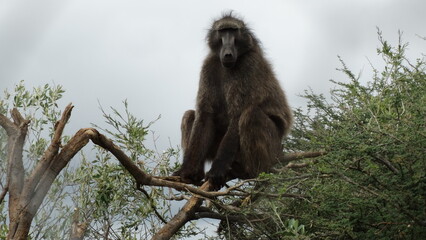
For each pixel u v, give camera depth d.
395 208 6.96
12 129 6.30
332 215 7.65
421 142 6.91
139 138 8.65
